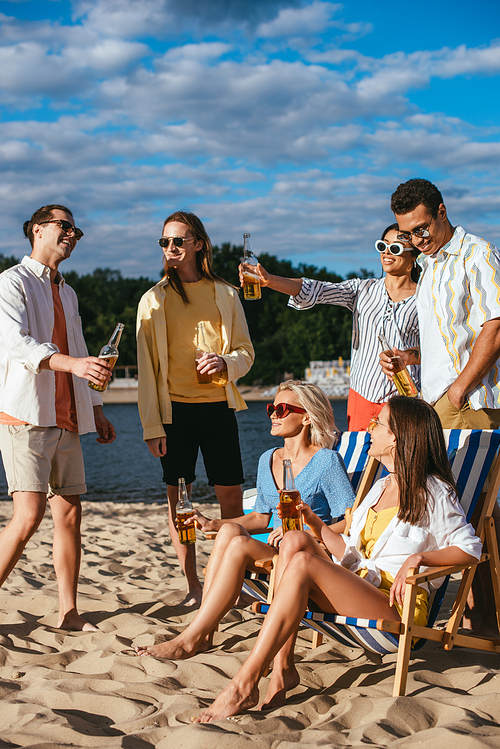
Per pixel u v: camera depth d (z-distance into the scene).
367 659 3.06
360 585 2.62
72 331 3.94
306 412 3.49
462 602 2.85
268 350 73.50
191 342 4.24
